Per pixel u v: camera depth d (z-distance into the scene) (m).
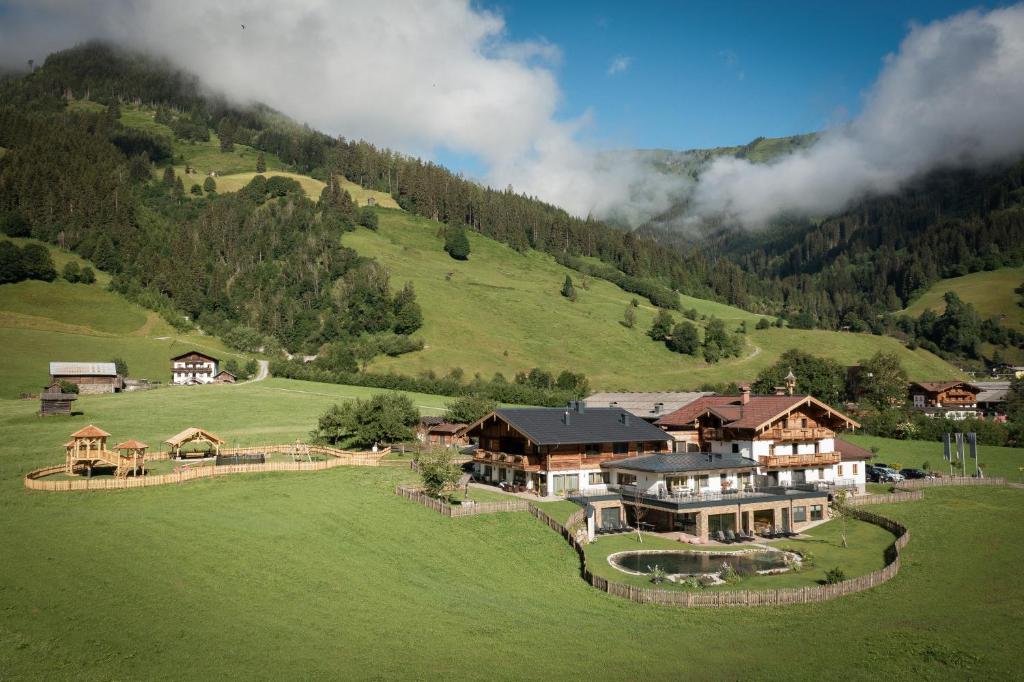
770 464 80.19
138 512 62.19
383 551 55.88
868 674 37.44
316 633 40.28
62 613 39.72
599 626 44.03
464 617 44.47
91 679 32.97
